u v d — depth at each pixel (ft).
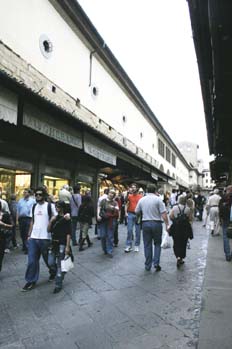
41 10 36.29
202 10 15.94
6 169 34.04
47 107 28.17
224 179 91.30
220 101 25.07
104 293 16.79
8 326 12.78
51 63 38.32
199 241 35.12
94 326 12.75
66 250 17.40
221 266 21.89
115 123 61.87
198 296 16.26
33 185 38.29
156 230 21.65
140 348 10.94
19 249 28.78
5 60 28.94
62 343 11.38
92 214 29.99
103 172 66.28
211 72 22.91
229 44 16.99
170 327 12.60
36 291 17.13
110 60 55.11
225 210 23.98
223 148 44.29
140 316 13.70
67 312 14.20
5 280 19.13
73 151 43.62
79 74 46.01
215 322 12.34
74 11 41.14
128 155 55.31
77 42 45.42
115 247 31.22
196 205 62.28
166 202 70.38
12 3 31.30
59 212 17.85
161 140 114.62
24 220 27.55
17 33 31.94
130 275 20.43
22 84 23.32
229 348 10.31
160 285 18.20
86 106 48.21
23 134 33.68
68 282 18.81
